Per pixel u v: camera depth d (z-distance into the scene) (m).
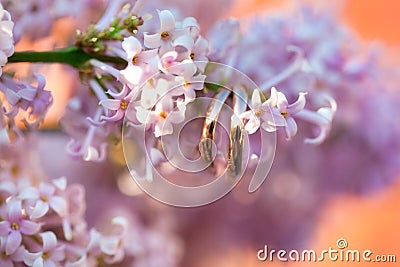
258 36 0.51
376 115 0.57
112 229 0.45
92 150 0.42
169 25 0.39
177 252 0.61
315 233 0.66
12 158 0.44
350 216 0.81
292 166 0.60
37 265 0.41
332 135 0.58
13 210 0.41
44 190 0.43
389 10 0.94
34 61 0.41
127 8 0.42
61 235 0.44
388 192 0.62
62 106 0.51
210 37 0.45
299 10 0.55
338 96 0.55
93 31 0.41
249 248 0.66
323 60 0.53
